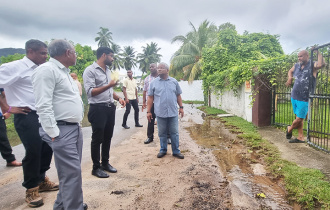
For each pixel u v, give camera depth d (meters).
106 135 3.77
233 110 10.36
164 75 4.41
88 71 3.46
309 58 4.84
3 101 3.17
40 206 2.82
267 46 15.84
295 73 5.02
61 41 2.41
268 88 6.94
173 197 2.96
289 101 6.75
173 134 4.47
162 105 4.34
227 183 3.36
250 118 7.99
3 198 3.05
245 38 15.72
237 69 8.34
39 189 3.20
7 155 4.22
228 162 4.23
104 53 3.57
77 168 2.40
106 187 3.26
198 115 10.98
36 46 2.95
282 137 5.66
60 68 2.43
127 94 7.65
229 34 13.50
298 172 3.45
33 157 2.78
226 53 13.27
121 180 3.50
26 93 2.85
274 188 3.19
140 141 5.92
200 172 3.77
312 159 4.04
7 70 2.75
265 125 7.08
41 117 2.20
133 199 2.92
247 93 8.24
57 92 2.38
